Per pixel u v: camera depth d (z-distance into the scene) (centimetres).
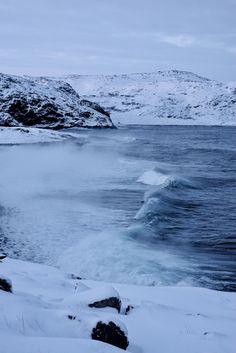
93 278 1148
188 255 1348
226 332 568
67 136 8238
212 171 3878
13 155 4797
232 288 1056
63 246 1454
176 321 596
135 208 2112
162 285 1069
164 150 6322
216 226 1766
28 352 301
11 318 401
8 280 544
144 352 459
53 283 841
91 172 3531
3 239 1541
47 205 2162
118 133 10994
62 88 14550
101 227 1725
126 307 630
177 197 2433
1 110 10556
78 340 339
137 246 1423
